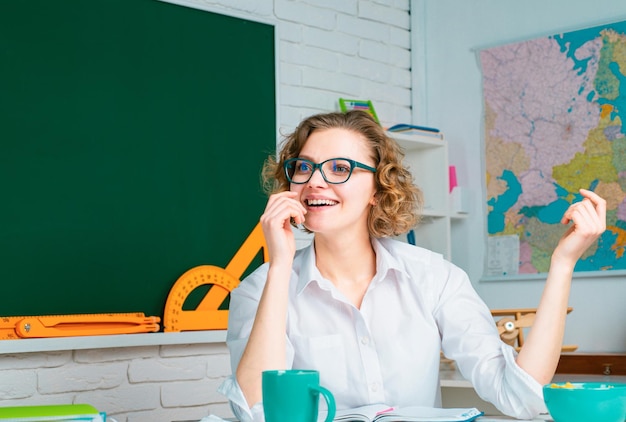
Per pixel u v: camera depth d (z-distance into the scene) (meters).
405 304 1.73
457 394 2.51
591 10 3.56
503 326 2.90
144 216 3.03
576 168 3.54
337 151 1.65
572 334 3.51
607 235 3.43
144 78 3.08
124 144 3.00
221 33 3.31
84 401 2.81
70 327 2.74
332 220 1.63
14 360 2.67
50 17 2.86
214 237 3.21
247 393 1.47
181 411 3.05
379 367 1.70
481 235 3.80
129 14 3.06
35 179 2.78
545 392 1.20
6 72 2.75
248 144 3.36
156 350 3.00
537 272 3.62
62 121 2.86
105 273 2.91
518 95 3.74
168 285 3.06
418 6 4.08
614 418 1.15
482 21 3.89
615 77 3.45
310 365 1.69
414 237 3.73
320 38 3.67
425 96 4.04
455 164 3.93
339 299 1.68
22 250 2.73
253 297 1.71
